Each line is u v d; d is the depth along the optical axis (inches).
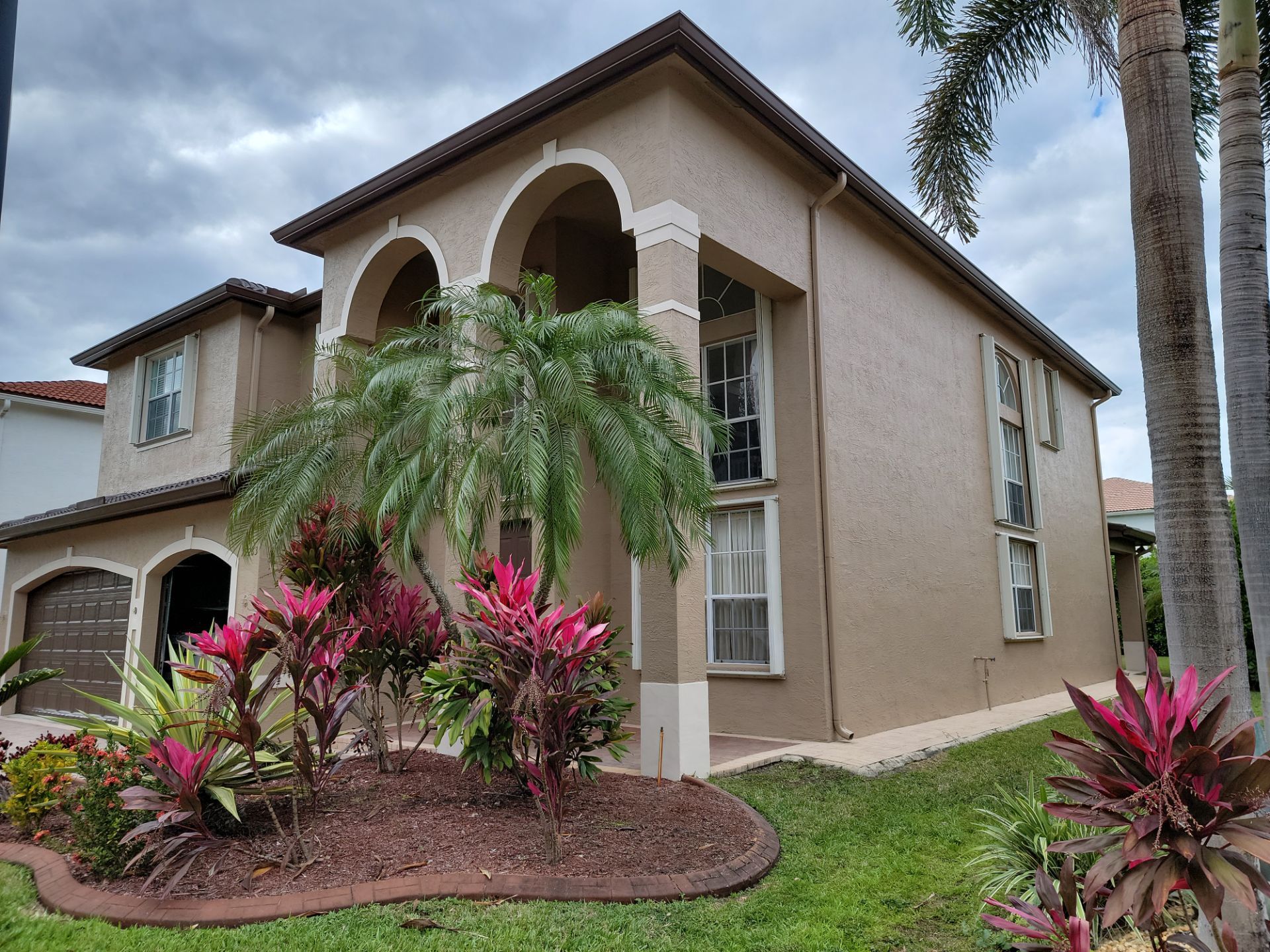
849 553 408.2
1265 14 289.3
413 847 217.0
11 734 501.4
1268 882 115.4
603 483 275.4
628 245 495.8
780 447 407.5
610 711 253.3
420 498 278.4
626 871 203.9
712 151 348.5
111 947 163.0
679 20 311.3
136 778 213.5
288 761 250.2
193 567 513.3
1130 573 879.7
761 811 269.9
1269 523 169.6
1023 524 619.2
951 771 336.5
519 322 292.2
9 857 227.5
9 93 129.0
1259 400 176.4
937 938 176.9
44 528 565.9
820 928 180.1
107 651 521.3
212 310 550.9
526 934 169.6
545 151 364.8
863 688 405.1
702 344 447.2
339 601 292.7
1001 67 345.7
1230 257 185.0
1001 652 551.8
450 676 264.7
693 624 308.0
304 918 176.2
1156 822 118.2
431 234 411.5
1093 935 167.8
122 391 636.7
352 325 449.7
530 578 227.0
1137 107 178.9
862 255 453.4
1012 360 637.9
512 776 279.6
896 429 463.8
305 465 318.3
